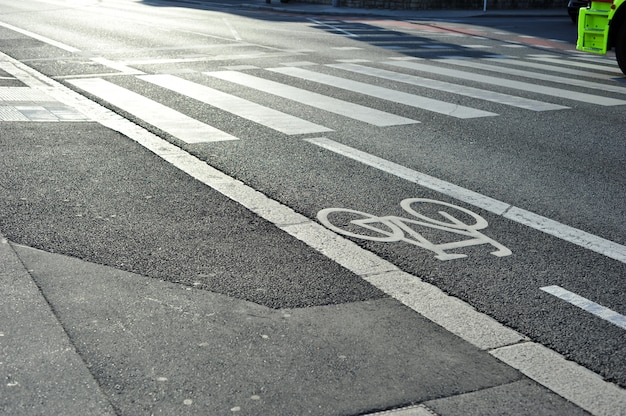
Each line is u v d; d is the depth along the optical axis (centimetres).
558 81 1259
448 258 502
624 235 555
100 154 736
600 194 653
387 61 1473
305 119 915
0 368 354
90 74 1211
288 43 1766
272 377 352
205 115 920
